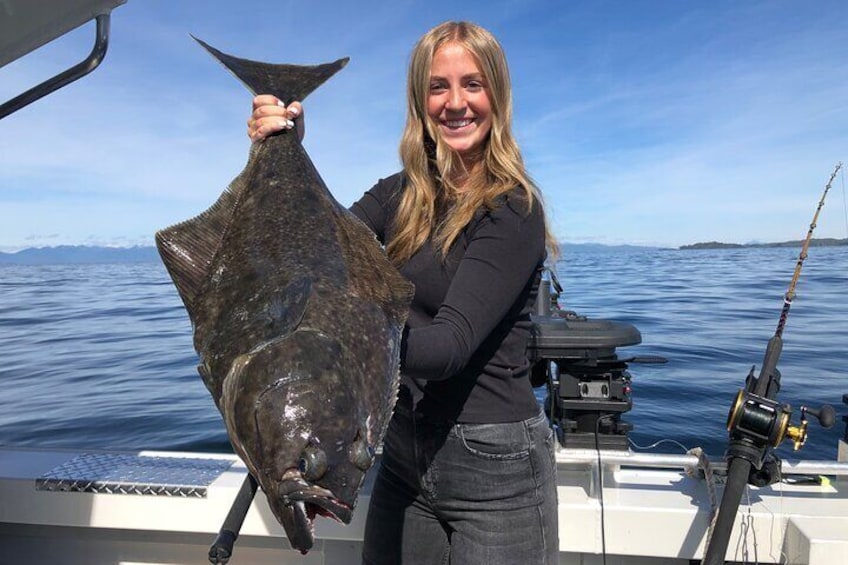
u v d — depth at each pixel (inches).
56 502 109.6
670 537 101.8
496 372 75.8
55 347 423.2
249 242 68.7
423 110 83.7
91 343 435.5
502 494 75.3
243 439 54.6
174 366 348.8
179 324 525.0
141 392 292.7
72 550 115.9
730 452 90.7
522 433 76.1
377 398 59.1
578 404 108.0
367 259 70.2
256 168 76.5
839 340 388.2
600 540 103.0
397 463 82.7
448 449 76.1
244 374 55.9
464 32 79.4
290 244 68.0
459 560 76.5
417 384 78.7
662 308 549.3
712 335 406.0
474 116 81.1
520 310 77.3
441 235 77.5
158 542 114.7
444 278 77.9
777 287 739.4
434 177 86.0
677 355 341.1
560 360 109.6
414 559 83.4
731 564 101.9
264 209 72.6
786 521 100.4
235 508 71.0
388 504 85.4
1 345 436.1
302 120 83.6
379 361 60.5
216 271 67.7
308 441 52.2
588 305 573.0
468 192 78.4
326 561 112.3
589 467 113.3
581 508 103.1
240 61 86.0
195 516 107.7
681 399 254.1
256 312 60.6
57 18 72.4
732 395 259.8
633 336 106.3
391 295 67.1
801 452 197.0
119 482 109.2
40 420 252.1
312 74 86.6
